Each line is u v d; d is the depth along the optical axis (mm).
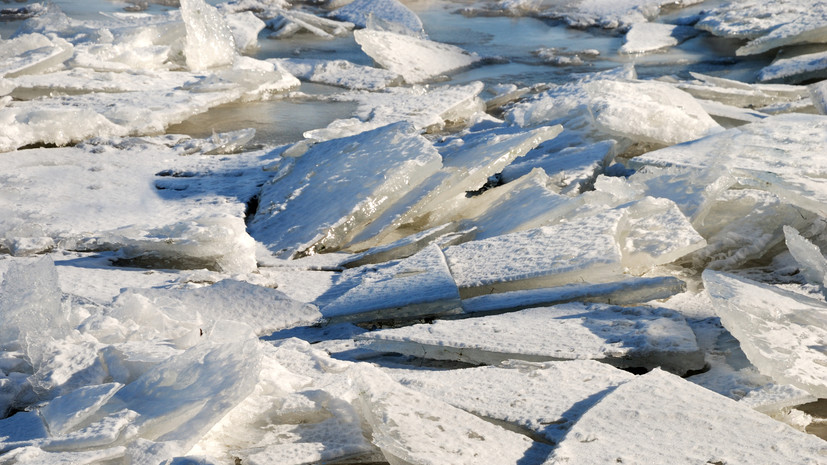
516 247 6082
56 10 16953
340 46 17703
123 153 10453
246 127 11961
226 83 13367
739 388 4211
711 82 12195
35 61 13312
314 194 7992
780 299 4906
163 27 15078
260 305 5812
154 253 6941
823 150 7652
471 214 7512
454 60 15797
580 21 19609
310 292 6281
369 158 8109
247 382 3818
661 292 5320
